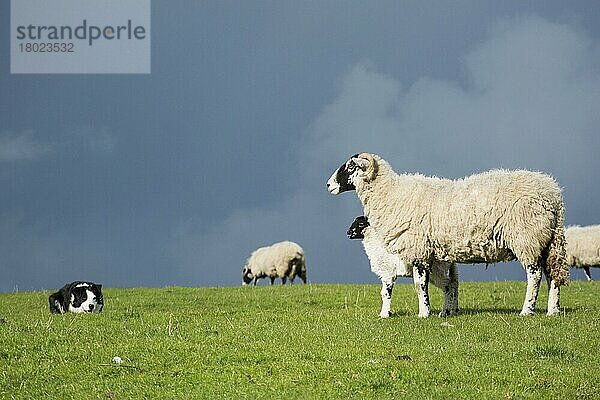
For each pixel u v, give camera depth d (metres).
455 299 20.47
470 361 14.46
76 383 13.69
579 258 33.91
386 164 20.17
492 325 17.98
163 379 13.69
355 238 21.02
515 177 18.98
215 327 18.44
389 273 20.73
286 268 42.19
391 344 15.83
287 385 13.19
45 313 23.52
